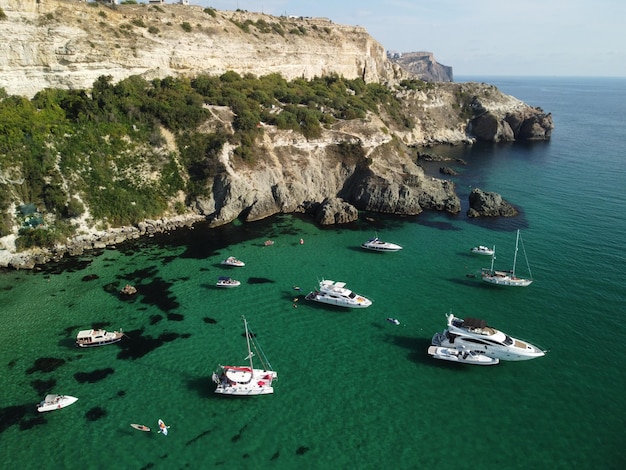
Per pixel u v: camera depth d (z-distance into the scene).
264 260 71.69
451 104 183.88
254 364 48.19
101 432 39.69
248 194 87.94
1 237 68.75
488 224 86.31
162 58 104.94
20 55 82.69
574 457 37.28
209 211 86.81
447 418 41.38
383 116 155.12
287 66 139.50
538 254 72.94
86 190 78.12
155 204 83.19
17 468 36.19
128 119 88.31
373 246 75.50
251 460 37.06
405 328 54.78
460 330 50.22
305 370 47.44
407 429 40.12
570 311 57.44
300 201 94.50
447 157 143.62
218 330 53.91
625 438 39.06
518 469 36.19
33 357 48.78
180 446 38.38
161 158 87.38
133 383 45.41
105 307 57.97
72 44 87.62
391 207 93.06
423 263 71.00
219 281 63.34
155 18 110.38
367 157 101.88
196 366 47.88
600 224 84.38
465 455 37.53
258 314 57.34
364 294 62.19
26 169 74.06
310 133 102.19
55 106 84.31
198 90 104.25
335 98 125.50
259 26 140.12
